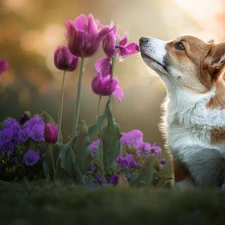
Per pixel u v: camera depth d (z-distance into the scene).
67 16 35.00
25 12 34.72
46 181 8.12
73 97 30.61
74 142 8.48
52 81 34.56
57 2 34.88
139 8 30.52
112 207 5.45
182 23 28.42
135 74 28.36
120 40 9.47
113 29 8.67
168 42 10.58
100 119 8.75
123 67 29.22
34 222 5.05
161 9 29.64
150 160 9.14
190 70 10.31
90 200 5.95
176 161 10.34
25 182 7.79
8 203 5.94
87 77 33.34
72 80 34.00
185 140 10.09
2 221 5.14
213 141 9.84
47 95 31.72
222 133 9.80
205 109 10.03
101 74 9.08
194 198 5.77
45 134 8.75
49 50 35.59
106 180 9.14
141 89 27.22
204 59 10.30
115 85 8.95
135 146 10.91
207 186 10.13
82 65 8.79
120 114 27.23
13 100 30.88
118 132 9.08
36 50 35.00
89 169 8.52
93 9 34.41
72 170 8.30
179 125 10.29
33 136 9.76
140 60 11.79
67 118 28.72
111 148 9.07
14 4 34.62
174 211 5.31
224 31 24.34
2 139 9.70
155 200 5.79
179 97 10.33
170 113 10.55
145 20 30.17
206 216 5.30
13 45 34.34
